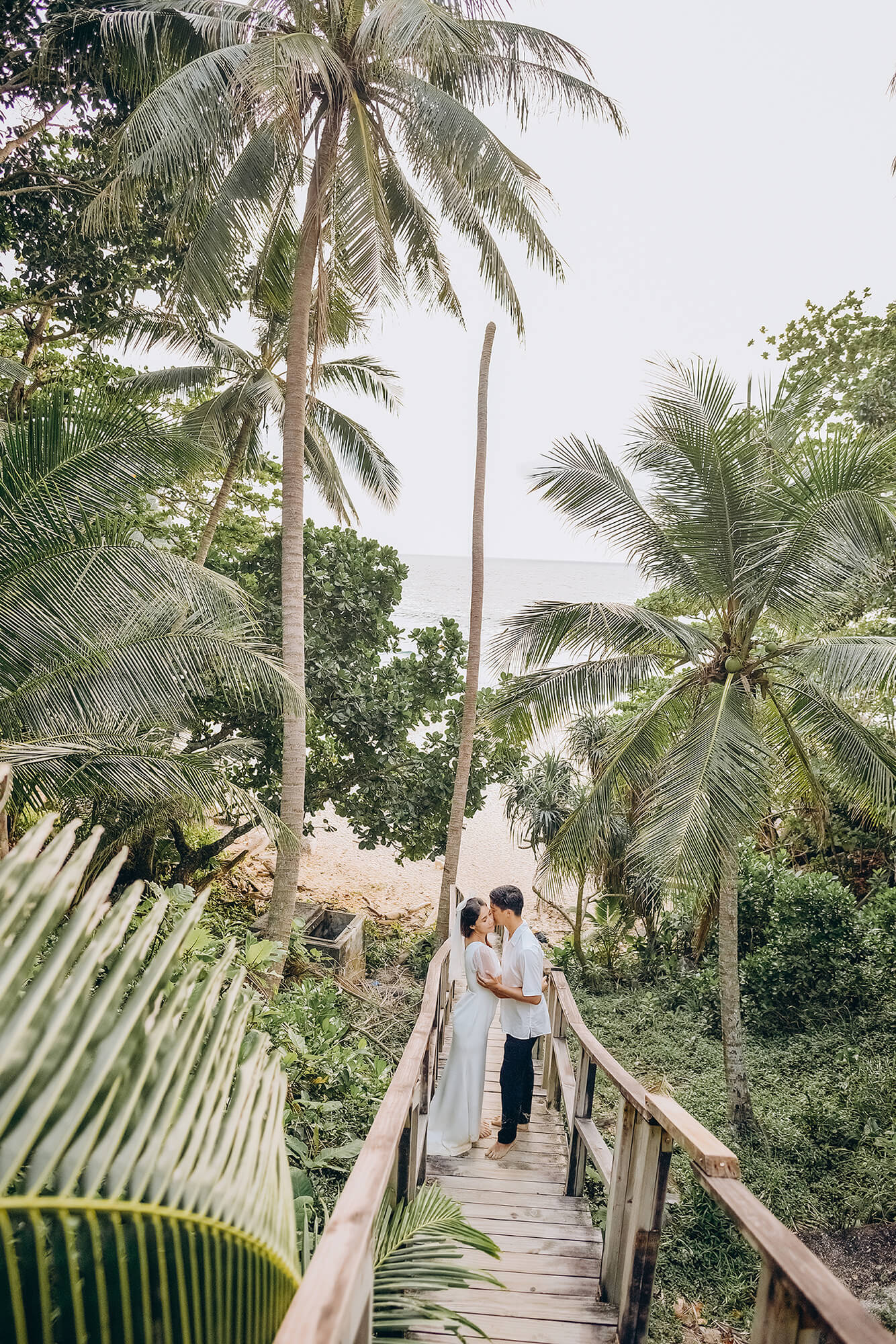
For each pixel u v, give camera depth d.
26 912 0.86
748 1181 7.26
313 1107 4.52
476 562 13.68
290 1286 1.25
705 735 8.52
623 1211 3.22
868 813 10.10
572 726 13.23
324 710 13.80
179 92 8.17
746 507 8.66
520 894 4.82
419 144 9.98
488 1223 3.92
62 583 5.06
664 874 7.73
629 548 9.68
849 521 7.87
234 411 13.05
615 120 10.17
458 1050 4.75
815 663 8.45
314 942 12.36
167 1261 0.88
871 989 10.44
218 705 12.34
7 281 12.62
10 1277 0.74
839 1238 6.55
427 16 7.84
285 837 8.32
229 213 9.52
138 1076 0.89
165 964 0.97
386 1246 2.40
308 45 8.29
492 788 30.22
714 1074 9.59
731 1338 5.29
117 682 5.77
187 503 15.42
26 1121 0.76
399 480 15.38
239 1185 1.06
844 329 12.96
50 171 11.36
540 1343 2.99
